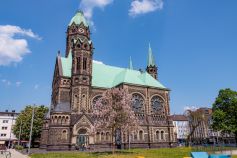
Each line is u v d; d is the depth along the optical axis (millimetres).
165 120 88375
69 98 81562
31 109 99688
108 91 56000
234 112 76438
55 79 89375
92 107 80312
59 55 90250
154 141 81938
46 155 48375
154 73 108500
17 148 87125
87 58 83562
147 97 86875
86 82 80688
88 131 73500
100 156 44312
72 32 98625
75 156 45031
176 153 49875
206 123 142125
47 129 78125
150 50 112188
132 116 53938
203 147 57969
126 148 74062
